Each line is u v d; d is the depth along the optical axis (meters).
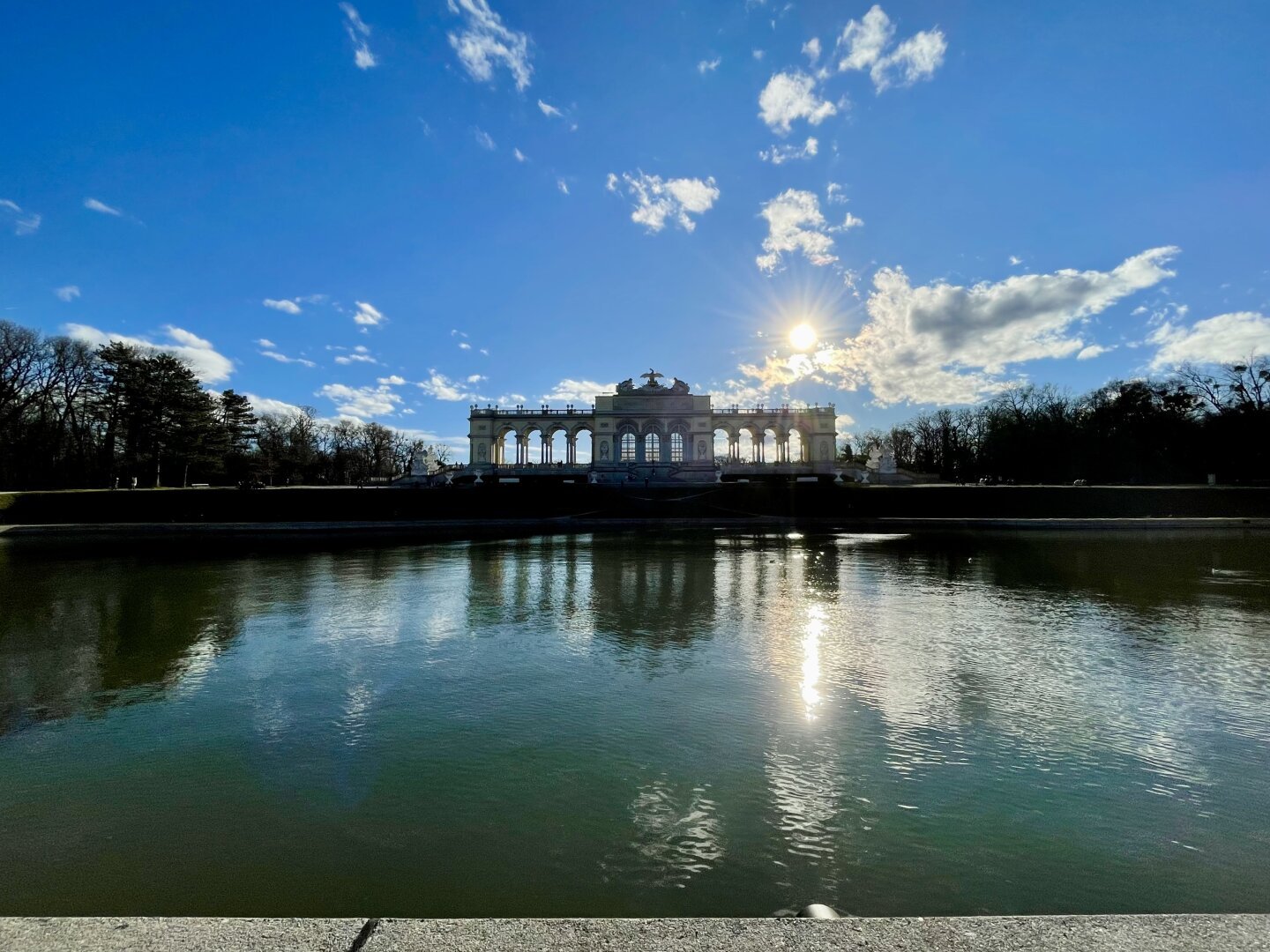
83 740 10.09
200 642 16.02
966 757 9.05
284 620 18.39
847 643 15.23
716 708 11.00
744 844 7.00
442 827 7.43
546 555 33.94
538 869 6.57
